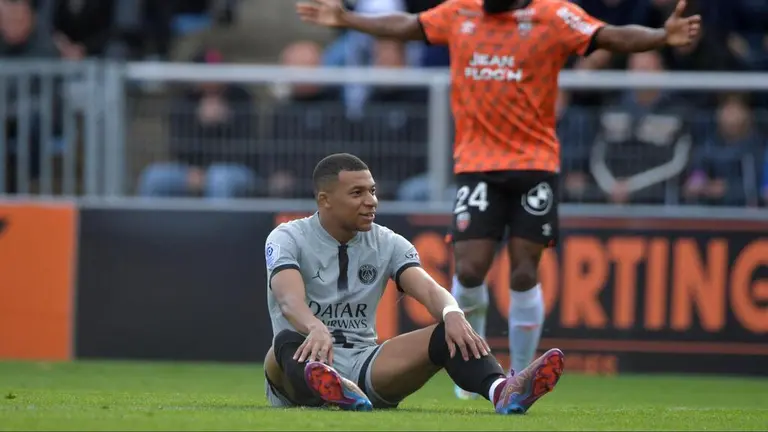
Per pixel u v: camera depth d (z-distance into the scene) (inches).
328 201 676.7
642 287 1349.7
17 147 1385.3
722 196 1354.6
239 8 1940.2
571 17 919.7
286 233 685.9
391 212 1357.0
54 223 1393.9
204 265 1387.8
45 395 851.4
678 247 1349.7
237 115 1385.3
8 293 1396.4
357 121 1380.4
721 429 604.7
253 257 1384.1
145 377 1215.6
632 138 1360.7
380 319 1358.3
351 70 1380.4
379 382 666.2
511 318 964.0
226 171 1382.9
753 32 1701.5
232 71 1386.6
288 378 651.5
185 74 1389.0
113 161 1389.0
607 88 1360.7
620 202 1358.3
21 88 1382.9
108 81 1385.3
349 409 632.4
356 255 689.0
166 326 1392.7
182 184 1389.0
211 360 1389.0
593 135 1363.2
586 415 682.8
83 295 1396.4
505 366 1337.4
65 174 1390.3
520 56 917.8
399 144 1378.0
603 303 1350.9
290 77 1385.3
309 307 687.1
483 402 891.4
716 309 1348.4
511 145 921.5
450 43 943.0
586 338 1354.6
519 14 921.5
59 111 1386.6
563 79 1359.5
